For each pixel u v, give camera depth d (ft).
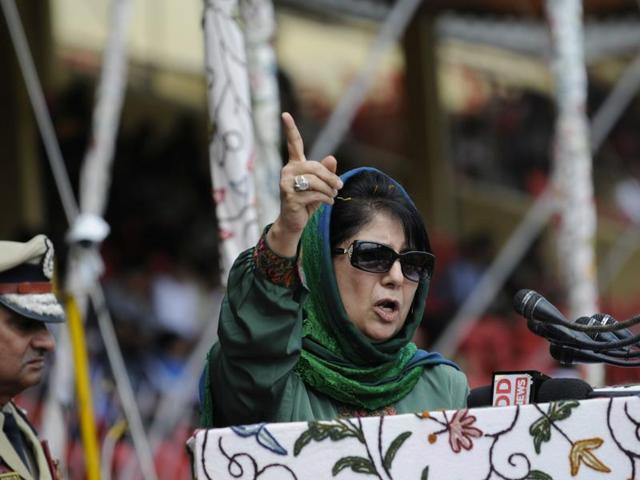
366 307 33.65
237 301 30.73
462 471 26.73
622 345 30.30
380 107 157.58
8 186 123.24
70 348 69.26
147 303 115.96
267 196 52.80
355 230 33.94
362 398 33.60
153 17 134.92
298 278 30.73
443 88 163.02
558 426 26.66
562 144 74.23
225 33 47.83
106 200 125.90
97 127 84.74
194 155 134.72
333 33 151.64
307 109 149.18
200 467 26.76
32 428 41.60
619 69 166.61
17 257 40.32
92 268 64.59
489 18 142.20
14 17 70.08
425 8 144.87
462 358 120.06
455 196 162.50
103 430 73.10
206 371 32.73
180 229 129.08
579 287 73.15
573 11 74.79
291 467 26.73
